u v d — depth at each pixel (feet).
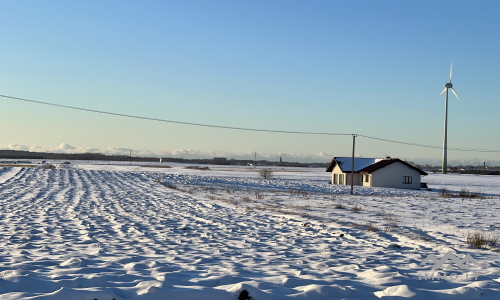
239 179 208.44
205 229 47.80
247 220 57.16
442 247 35.91
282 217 60.75
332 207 77.51
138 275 20.66
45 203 84.23
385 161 181.06
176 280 19.16
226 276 20.10
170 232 45.09
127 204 83.10
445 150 359.87
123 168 332.19
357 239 40.70
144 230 46.57
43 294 14.87
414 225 51.83
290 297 16.02
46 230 45.55
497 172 431.02
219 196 106.01
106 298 14.74
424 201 94.22
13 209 71.00
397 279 20.59
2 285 15.71
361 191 140.46
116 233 44.09
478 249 35.47
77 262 24.26
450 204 86.33
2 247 33.09
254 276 21.67
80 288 16.42
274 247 35.55
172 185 150.10
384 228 48.78
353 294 16.87
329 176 294.46
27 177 187.01
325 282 19.69
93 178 190.29
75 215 62.59
